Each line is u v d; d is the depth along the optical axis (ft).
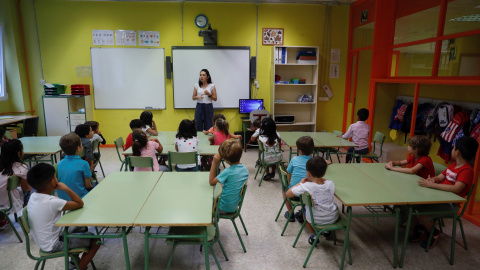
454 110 13.80
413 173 9.40
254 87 20.93
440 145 14.29
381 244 9.07
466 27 11.71
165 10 19.45
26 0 18.89
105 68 19.92
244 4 19.79
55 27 19.31
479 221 10.25
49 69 19.81
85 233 6.53
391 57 16.48
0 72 18.75
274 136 13.10
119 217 6.18
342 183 8.58
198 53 20.03
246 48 20.24
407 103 16.60
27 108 19.95
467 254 8.62
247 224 10.20
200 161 11.98
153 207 6.65
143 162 9.84
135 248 8.71
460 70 12.00
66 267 6.51
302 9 20.22
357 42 19.95
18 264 8.00
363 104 19.72
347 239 7.63
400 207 8.40
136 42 19.71
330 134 15.64
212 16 19.75
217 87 20.59
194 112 20.80
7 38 18.76
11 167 8.75
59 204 6.37
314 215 7.74
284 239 9.29
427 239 8.96
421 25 14.16
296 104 21.53
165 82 20.34
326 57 20.99
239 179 8.07
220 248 8.76
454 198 7.60
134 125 12.53
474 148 8.25
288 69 20.94
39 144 12.78
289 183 9.68
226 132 13.53
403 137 17.21
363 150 14.20
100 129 20.68
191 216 6.24
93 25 19.40
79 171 8.18
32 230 6.41
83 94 19.12
